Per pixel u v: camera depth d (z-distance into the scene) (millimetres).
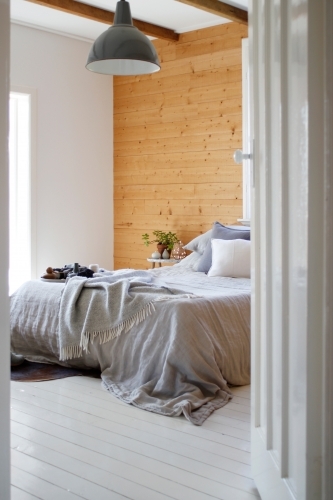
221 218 5883
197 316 3381
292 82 1583
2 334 1569
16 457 2510
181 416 3023
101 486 2252
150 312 3465
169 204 6316
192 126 6066
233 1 5039
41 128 6039
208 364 3326
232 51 5703
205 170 5984
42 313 4023
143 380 3389
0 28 1520
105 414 3061
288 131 1645
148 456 2531
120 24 3654
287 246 1664
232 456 2535
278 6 1715
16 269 6125
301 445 1501
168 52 6215
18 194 6109
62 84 6207
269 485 1929
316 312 1420
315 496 1426
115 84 6734
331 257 1382
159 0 5148
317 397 1421
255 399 2166
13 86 5770
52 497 2162
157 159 6391
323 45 1385
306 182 1437
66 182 6309
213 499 2152
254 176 2123
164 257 6039
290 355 1635
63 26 5934
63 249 6312
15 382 3625
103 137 6676
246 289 3990
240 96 5668
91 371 3850
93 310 3689
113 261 6879
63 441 2689
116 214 6820
